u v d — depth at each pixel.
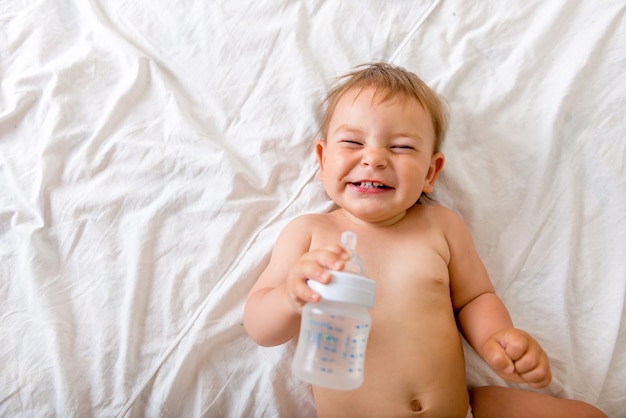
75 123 1.13
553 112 1.14
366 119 0.98
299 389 1.04
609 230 1.10
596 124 1.14
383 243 1.02
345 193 0.99
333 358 0.70
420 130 1.00
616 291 1.07
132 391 1.01
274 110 1.16
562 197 1.12
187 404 1.03
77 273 1.06
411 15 1.21
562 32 1.19
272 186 1.14
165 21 1.20
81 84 1.15
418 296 0.96
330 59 1.18
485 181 1.14
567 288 1.08
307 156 1.15
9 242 1.06
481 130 1.16
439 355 0.94
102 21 1.20
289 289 0.74
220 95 1.17
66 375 0.99
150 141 1.13
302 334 0.72
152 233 1.08
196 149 1.12
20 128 1.13
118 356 1.02
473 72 1.19
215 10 1.20
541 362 0.82
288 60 1.17
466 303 1.04
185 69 1.18
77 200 1.08
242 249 1.10
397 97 1.00
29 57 1.17
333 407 0.94
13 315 1.01
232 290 1.06
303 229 1.03
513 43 1.19
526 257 1.11
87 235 1.07
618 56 1.15
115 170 1.11
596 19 1.18
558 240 1.10
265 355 1.05
